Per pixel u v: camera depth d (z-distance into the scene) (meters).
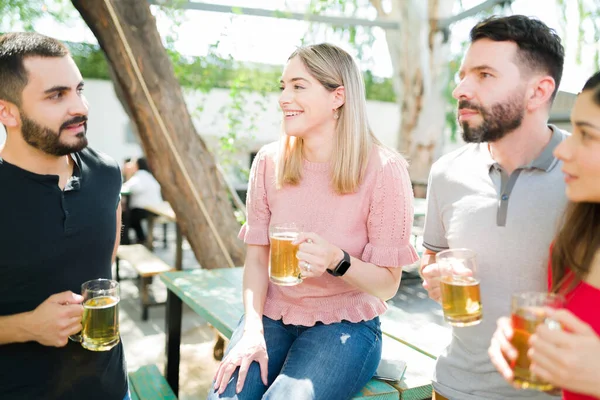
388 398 1.66
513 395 1.41
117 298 1.49
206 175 4.09
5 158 1.44
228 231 4.23
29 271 1.45
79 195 1.54
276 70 5.35
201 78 4.98
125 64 3.65
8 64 1.35
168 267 4.47
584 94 1.05
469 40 1.46
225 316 2.18
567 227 1.21
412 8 7.30
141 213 6.73
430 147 7.80
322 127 1.81
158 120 3.82
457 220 1.54
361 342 1.68
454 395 1.52
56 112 1.39
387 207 1.76
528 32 1.34
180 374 3.35
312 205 1.84
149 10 3.72
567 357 0.85
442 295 1.32
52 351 1.50
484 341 1.47
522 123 1.41
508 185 1.44
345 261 1.62
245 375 1.57
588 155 1.04
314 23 6.06
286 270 1.60
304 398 1.46
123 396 1.71
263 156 1.98
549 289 1.28
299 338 1.72
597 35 4.77
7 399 1.45
